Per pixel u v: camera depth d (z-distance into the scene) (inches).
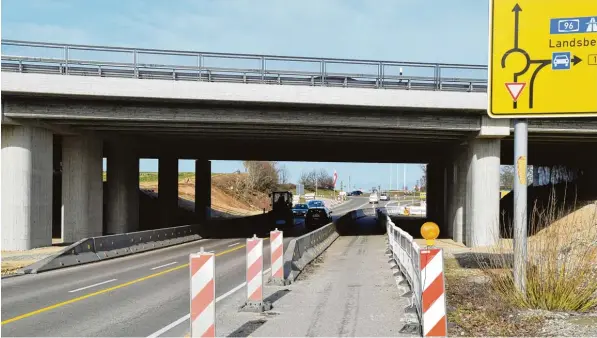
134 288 552.1
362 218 2429.9
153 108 1015.0
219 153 1780.3
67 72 970.1
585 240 501.4
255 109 1036.5
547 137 1190.3
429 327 311.1
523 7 436.1
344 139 1316.4
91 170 1189.1
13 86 938.1
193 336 306.5
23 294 513.0
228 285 575.5
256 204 3700.8
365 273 679.7
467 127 1083.9
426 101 1031.6
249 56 1010.1
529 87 435.2
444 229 1557.6
